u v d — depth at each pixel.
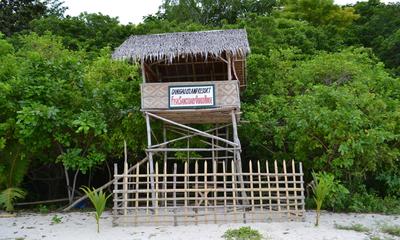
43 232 8.66
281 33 20.48
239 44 11.22
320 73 14.69
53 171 15.24
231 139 14.30
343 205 11.27
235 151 11.02
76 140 12.25
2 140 11.39
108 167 14.05
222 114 11.77
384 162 12.70
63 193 15.48
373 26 26.16
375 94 13.24
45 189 15.71
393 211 11.03
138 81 13.41
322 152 12.63
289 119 12.46
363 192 12.12
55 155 13.24
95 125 11.38
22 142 11.49
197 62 13.25
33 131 11.28
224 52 11.41
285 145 13.76
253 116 13.19
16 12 26.80
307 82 14.74
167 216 9.09
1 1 26.55
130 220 9.10
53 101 11.95
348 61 15.20
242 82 14.25
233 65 11.82
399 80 14.45
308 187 12.84
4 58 13.65
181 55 11.17
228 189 9.28
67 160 11.71
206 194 9.19
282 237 7.70
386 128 12.17
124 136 12.71
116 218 9.04
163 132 12.95
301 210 9.27
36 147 11.89
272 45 17.95
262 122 13.48
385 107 12.55
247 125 13.80
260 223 8.98
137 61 11.65
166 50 11.28
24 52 15.42
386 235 8.09
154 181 9.86
